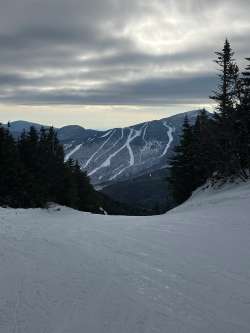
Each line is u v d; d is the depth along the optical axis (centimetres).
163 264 1065
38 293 813
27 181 5078
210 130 4656
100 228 1816
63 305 755
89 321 689
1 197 4828
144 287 868
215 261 1097
